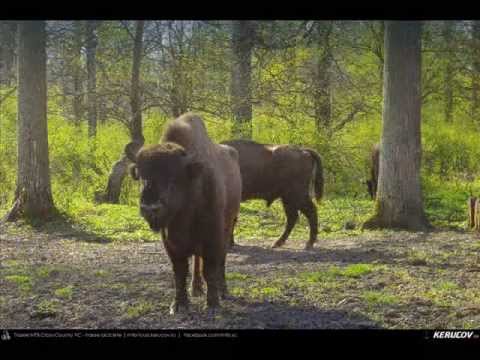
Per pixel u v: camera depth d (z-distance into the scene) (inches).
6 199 851.4
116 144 1005.8
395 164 648.4
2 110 1091.3
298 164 563.8
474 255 501.4
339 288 392.5
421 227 645.9
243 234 634.8
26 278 419.8
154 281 416.2
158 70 1010.7
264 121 959.0
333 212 751.7
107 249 551.8
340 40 973.8
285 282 406.9
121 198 884.0
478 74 1040.2
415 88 645.3
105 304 359.3
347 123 1015.6
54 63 1061.1
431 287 394.3
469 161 1035.3
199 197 317.4
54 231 643.5
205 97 929.5
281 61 935.0
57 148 962.7
